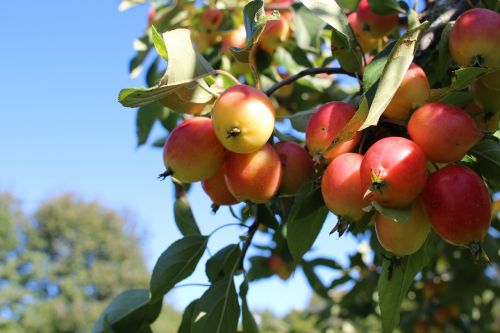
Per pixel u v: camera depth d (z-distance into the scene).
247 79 0.69
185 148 0.40
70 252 8.11
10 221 7.52
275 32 0.62
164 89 0.40
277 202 0.46
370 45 0.61
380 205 0.35
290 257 0.86
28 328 6.45
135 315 0.50
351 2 0.61
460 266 1.09
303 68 0.67
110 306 0.51
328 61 0.64
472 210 0.35
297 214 0.44
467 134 0.35
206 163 0.41
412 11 0.50
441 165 0.39
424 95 0.38
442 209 0.35
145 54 0.77
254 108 0.38
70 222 8.23
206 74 0.42
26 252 7.58
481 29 0.40
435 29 0.47
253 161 0.40
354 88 0.80
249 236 0.49
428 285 1.13
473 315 1.20
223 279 0.47
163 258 0.47
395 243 0.37
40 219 8.23
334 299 1.22
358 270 1.01
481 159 0.40
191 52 0.42
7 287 6.82
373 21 0.56
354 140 0.39
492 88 0.42
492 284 1.13
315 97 0.78
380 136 0.40
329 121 0.39
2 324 6.19
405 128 0.39
